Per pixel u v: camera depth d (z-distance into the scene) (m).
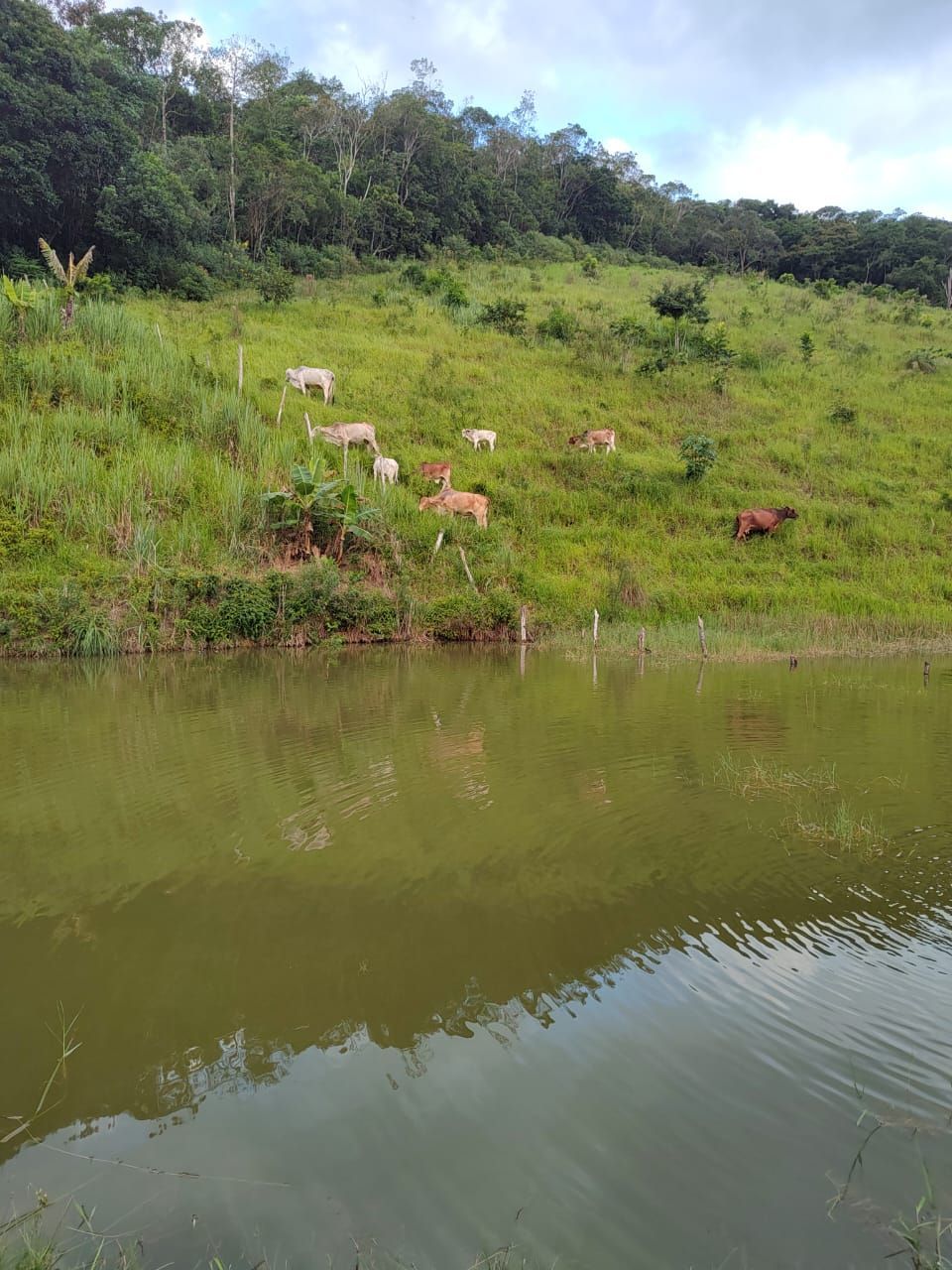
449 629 14.71
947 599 18.08
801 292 45.12
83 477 14.34
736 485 21.59
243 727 7.77
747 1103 2.67
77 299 20.88
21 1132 2.57
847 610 16.95
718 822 5.25
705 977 3.43
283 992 3.30
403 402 21.97
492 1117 2.61
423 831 5.03
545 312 32.88
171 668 11.48
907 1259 2.07
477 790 5.85
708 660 12.83
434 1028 3.08
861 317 40.06
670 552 18.33
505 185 55.44
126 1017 3.13
